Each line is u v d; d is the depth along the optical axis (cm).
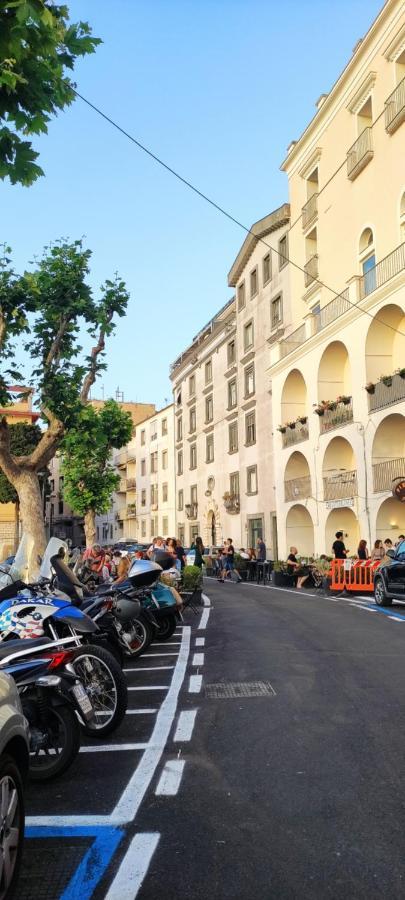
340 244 2995
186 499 5491
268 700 745
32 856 398
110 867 382
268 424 3850
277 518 3391
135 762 569
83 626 618
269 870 372
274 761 549
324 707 705
